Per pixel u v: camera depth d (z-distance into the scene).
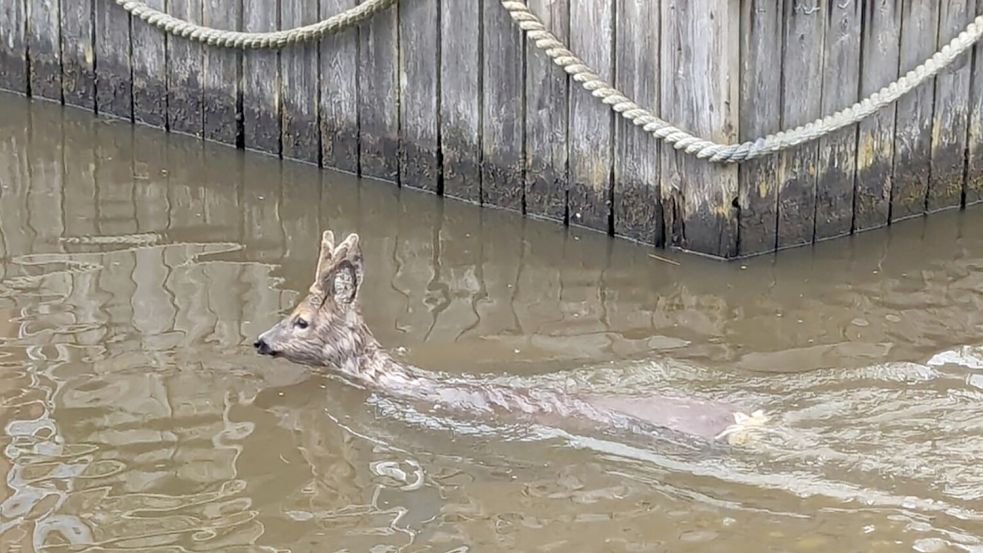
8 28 6.62
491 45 5.30
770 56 4.89
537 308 4.71
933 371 4.32
